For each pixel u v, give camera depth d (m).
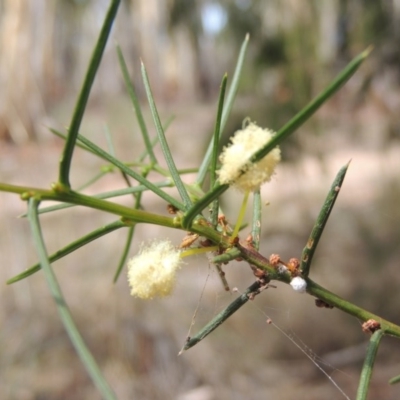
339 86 0.05
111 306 0.34
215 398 0.31
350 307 0.07
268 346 0.34
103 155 0.07
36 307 0.35
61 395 0.31
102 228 0.07
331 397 0.31
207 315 0.34
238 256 0.07
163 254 0.07
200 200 0.06
